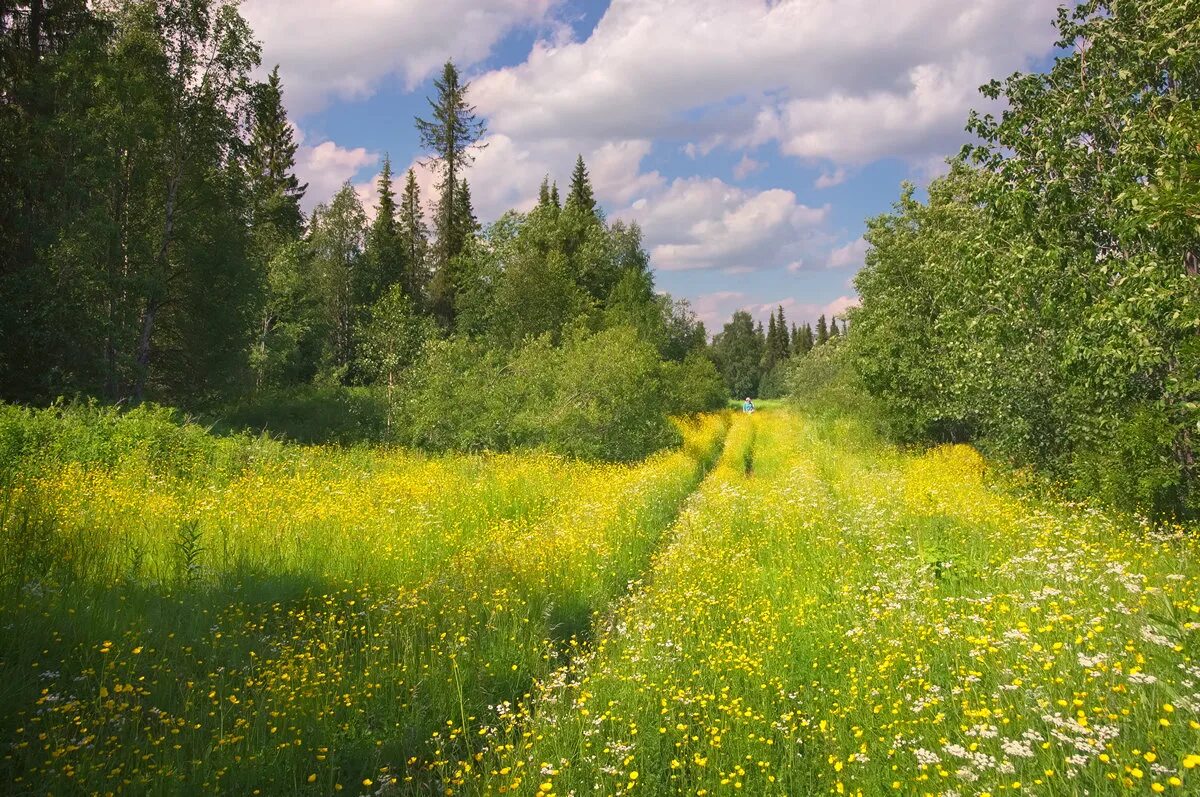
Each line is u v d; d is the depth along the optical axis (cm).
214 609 670
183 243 2778
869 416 2503
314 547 891
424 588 764
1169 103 924
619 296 4809
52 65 2397
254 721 479
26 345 2117
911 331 1947
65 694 487
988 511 1035
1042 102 1052
